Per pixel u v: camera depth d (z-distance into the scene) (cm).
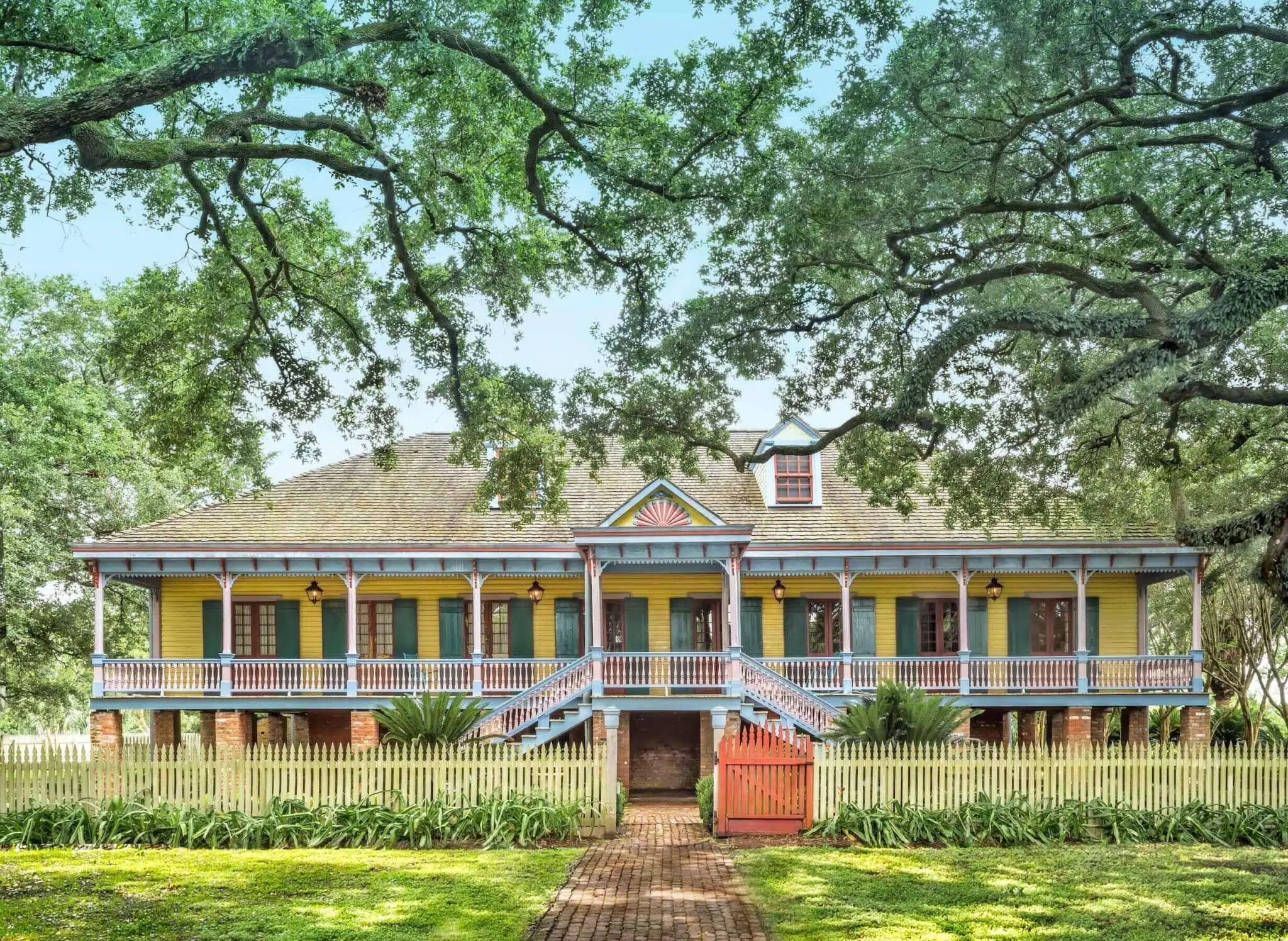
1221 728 3534
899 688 2181
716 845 1841
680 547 2686
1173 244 1683
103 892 1404
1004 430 2203
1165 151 1820
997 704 2819
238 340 2234
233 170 1877
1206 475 2609
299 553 2844
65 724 5881
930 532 2966
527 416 2114
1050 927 1212
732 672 2652
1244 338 2186
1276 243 1738
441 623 3102
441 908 1306
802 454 1952
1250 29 1434
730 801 1939
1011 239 1786
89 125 1277
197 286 2188
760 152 1747
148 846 1797
